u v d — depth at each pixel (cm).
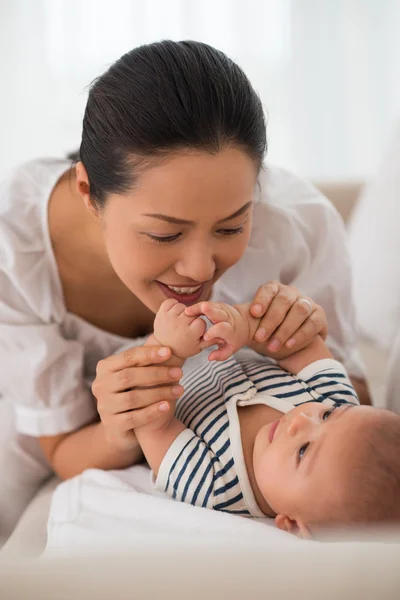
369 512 84
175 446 97
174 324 95
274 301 103
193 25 262
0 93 261
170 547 57
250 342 104
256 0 264
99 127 90
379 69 271
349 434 88
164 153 83
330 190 198
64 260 118
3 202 116
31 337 117
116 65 92
